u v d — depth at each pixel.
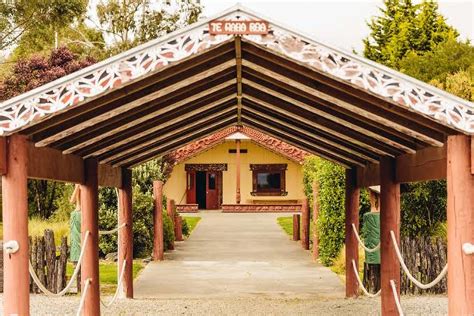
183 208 37.59
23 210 5.28
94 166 8.12
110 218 15.81
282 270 14.30
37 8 29.84
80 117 5.93
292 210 36.91
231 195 40.16
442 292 11.26
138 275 13.66
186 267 14.85
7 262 5.25
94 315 8.10
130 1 37.69
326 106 6.73
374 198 11.65
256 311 9.89
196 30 4.86
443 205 13.56
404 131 5.82
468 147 5.18
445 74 25.11
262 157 39.81
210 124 9.44
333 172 14.61
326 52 4.88
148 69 4.88
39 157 6.00
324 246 14.94
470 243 5.14
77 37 41.03
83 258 8.10
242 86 7.38
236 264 15.34
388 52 41.19
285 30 4.86
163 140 9.51
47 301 10.59
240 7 4.84
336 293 11.45
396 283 8.05
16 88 25.44
